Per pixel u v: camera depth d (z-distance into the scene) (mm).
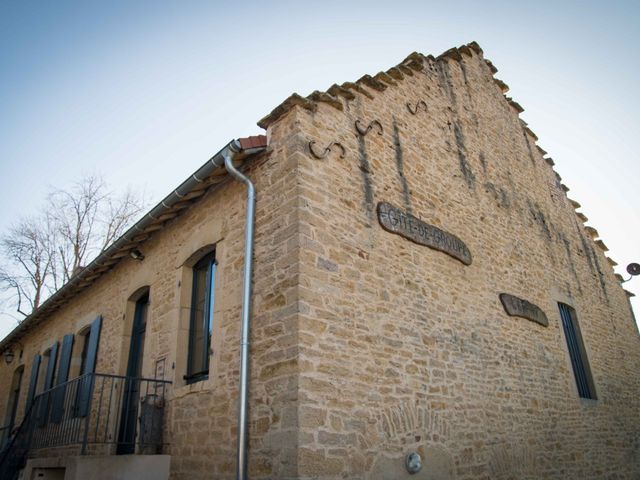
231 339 4750
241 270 4934
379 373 4523
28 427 6156
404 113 6734
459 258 6328
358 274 4762
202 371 5281
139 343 6938
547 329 7656
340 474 3816
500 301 6824
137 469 4707
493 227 7523
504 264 7352
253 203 4941
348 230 4871
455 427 5102
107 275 8078
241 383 4211
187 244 6051
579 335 8609
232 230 5281
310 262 4316
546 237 9047
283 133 5027
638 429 8922
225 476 4215
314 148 4914
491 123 9086
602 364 8867
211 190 5906
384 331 4777
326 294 4340
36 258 15234
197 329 5730
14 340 11445
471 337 5930
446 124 7641
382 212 5383
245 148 4961
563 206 10422
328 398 3971
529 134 10469
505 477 5461
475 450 5223
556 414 6863
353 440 4027
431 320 5426
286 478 3615
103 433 6434
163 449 5184
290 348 3988
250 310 4543
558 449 6562
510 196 8477
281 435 3787
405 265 5414
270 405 3990
